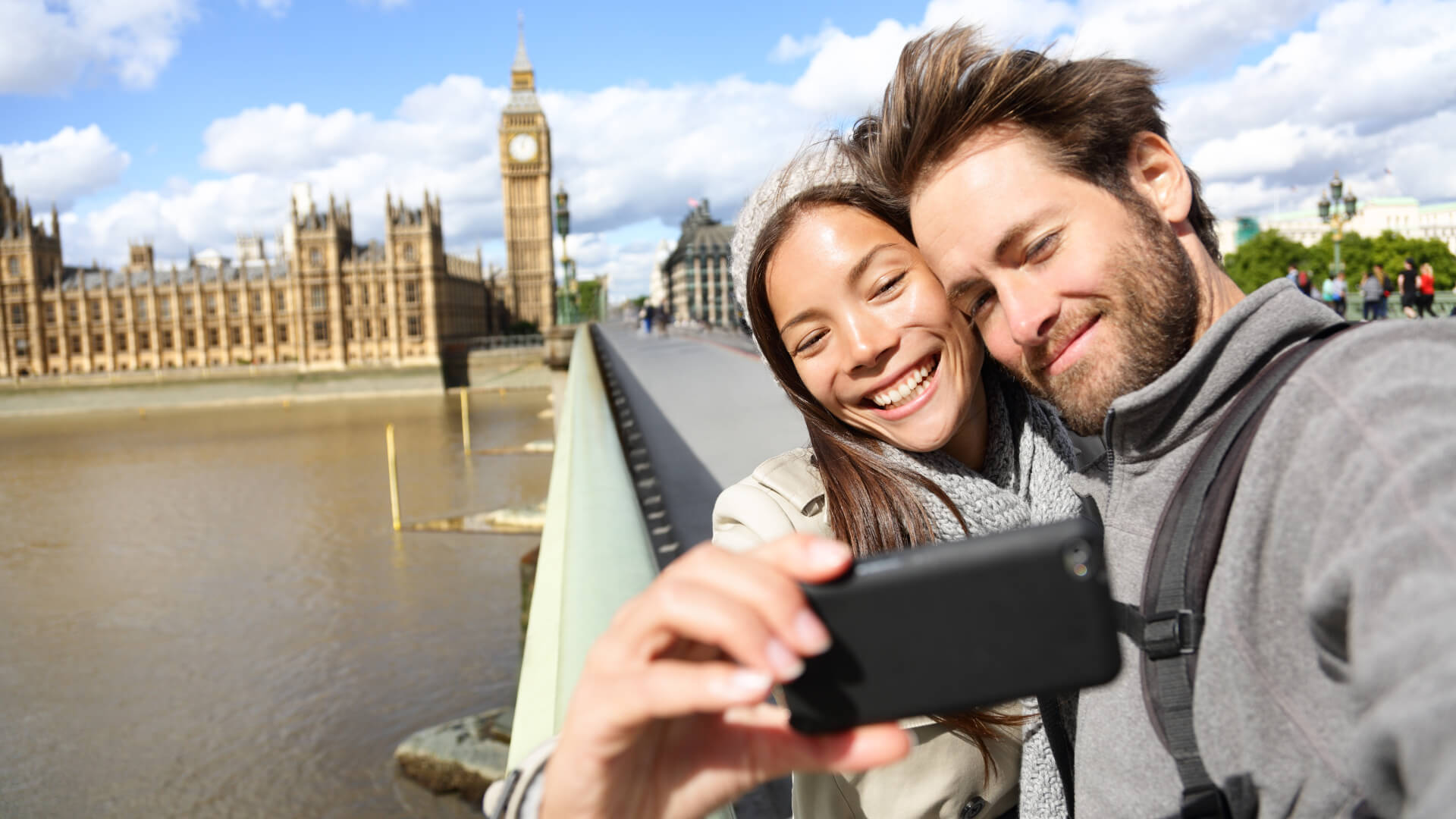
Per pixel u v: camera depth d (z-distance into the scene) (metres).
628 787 0.67
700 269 104.56
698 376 15.23
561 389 39.62
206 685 22.23
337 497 47.03
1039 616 0.62
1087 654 0.62
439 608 26.89
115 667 23.94
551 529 2.88
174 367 126.88
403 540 36.28
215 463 63.09
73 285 129.88
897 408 1.31
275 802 16.23
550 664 1.62
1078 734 1.08
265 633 25.84
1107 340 1.01
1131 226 1.00
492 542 35.00
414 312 122.06
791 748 0.66
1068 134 1.01
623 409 9.73
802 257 1.29
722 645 0.59
